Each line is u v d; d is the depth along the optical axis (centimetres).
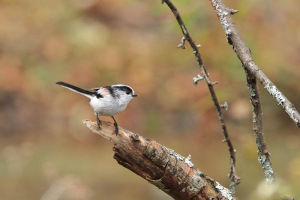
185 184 526
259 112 529
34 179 995
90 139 1234
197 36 1423
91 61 1563
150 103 1391
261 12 1548
